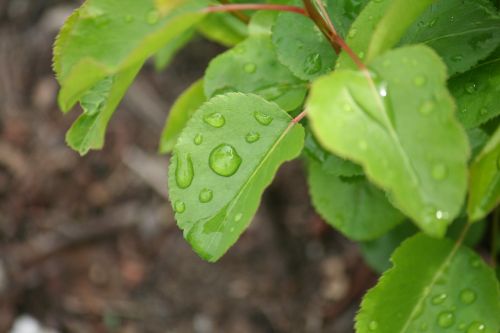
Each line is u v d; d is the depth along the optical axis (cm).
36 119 73
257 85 36
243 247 65
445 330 34
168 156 70
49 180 69
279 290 63
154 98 73
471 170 31
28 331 62
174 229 66
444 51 33
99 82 33
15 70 75
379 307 35
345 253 63
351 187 40
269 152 32
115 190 69
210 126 33
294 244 64
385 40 30
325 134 28
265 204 66
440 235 28
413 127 28
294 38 34
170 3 29
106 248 67
